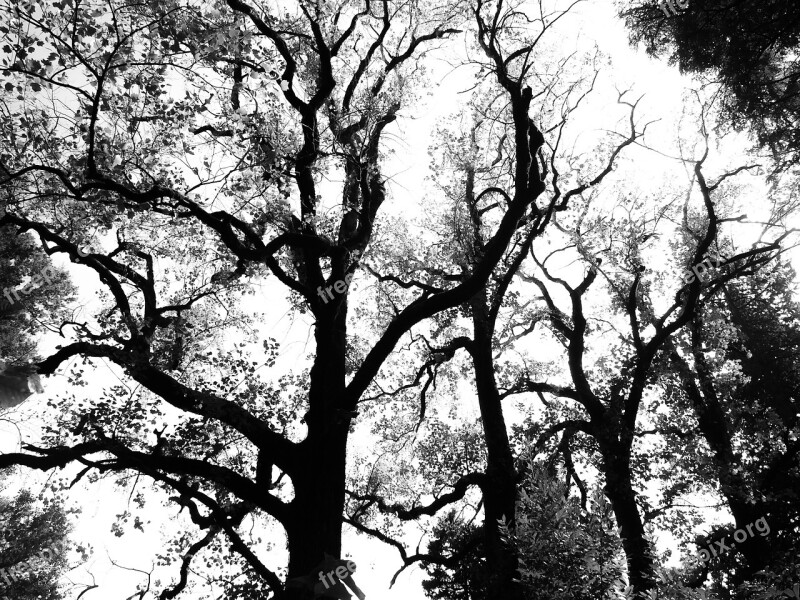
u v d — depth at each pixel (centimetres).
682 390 2212
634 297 2208
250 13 1367
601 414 2012
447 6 1902
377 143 1800
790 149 1714
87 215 1310
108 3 1069
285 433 1631
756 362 2502
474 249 2023
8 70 1041
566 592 917
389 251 1909
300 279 1623
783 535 1875
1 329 1644
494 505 1638
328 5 1514
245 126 1255
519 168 1516
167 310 1552
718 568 1916
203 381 1653
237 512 1504
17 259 1641
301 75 1686
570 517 1006
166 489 1600
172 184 1288
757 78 1612
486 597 1596
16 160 1207
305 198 1493
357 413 1359
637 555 1565
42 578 2678
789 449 1972
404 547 1733
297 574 1166
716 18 1566
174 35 1099
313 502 1240
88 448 1246
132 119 1182
